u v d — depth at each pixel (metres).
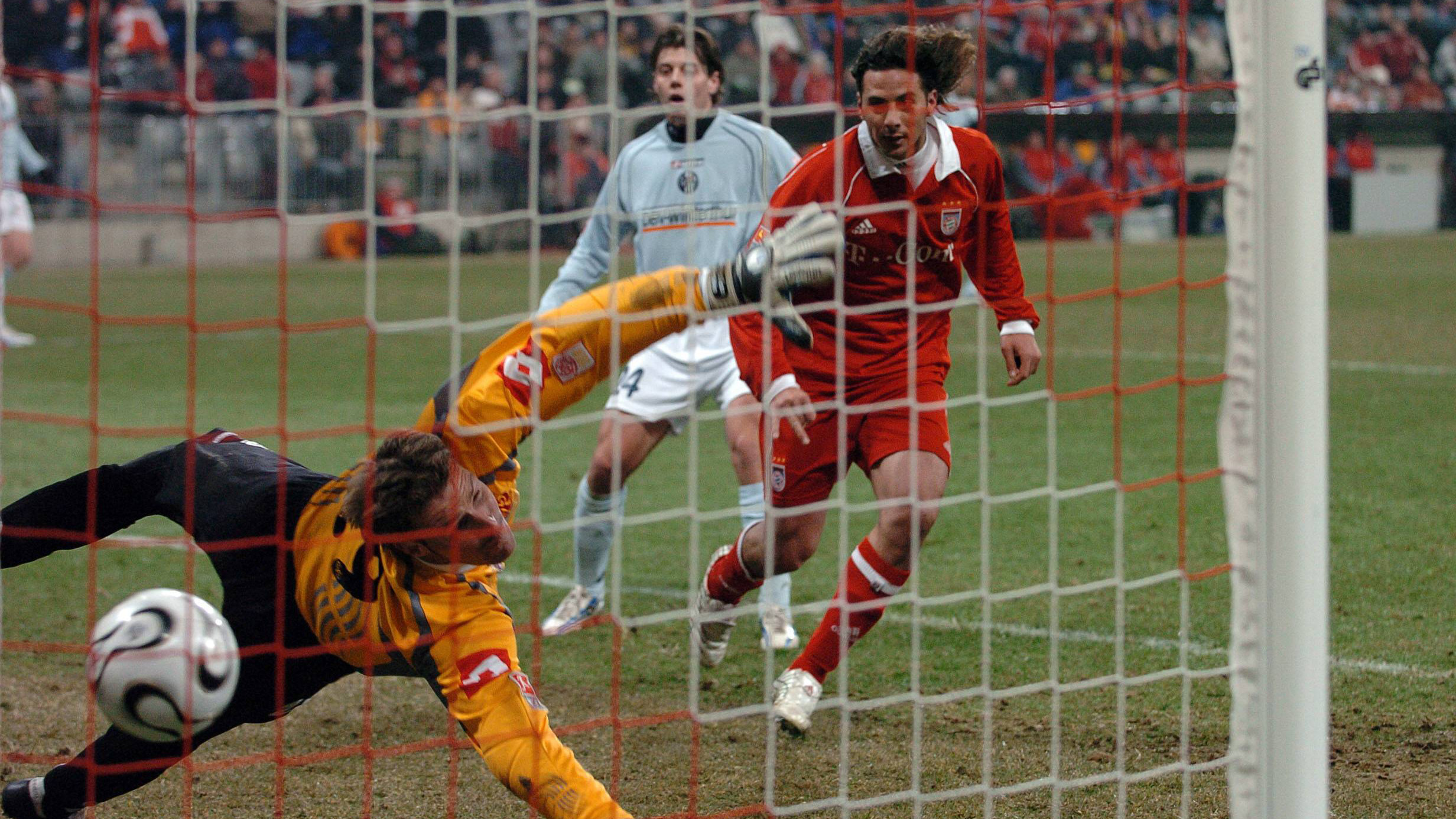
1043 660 13.74
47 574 17.66
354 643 9.10
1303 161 8.24
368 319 9.38
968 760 11.43
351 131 59.50
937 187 11.44
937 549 17.80
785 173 15.20
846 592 11.13
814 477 12.04
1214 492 20.27
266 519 9.47
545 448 24.83
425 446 8.58
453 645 8.73
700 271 9.53
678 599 16.36
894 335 11.87
